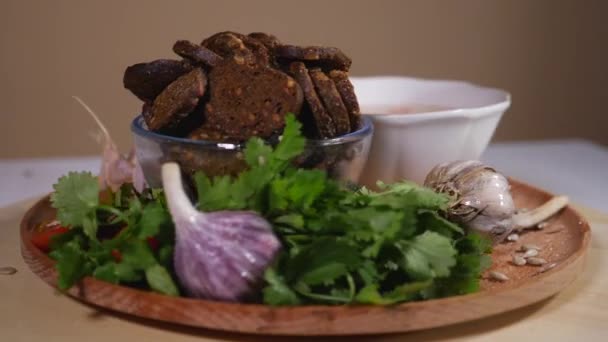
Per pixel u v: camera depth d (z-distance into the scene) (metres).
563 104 1.57
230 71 0.71
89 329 0.66
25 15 1.33
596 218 0.84
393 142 0.79
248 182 0.67
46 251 0.73
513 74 1.52
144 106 0.75
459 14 1.46
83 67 1.37
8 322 0.67
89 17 1.35
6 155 1.40
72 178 0.71
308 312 0.63
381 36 1.44
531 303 0.68
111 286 0.66
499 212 0.75
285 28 1.40
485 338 0.65
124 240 0.67
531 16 1.49
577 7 1.51
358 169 0.74
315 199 0.67
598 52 1.55
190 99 0.70
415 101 0.92
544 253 0.76
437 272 0.66
